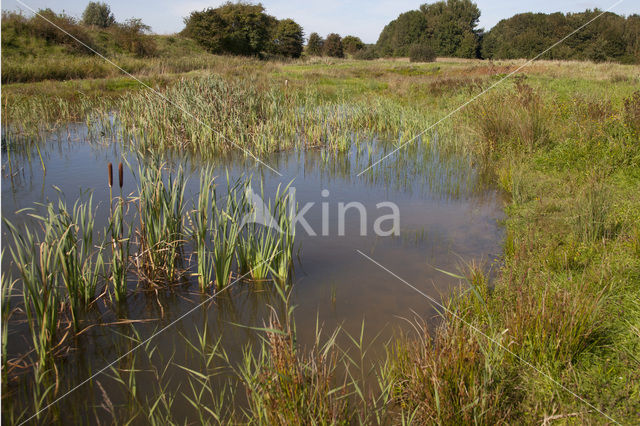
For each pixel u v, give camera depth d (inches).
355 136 513.3
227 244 203.2
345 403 121.6
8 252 211.9
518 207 279.4
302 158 433.7
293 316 174.4
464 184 342.3
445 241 240.8
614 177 299.1
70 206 280.2
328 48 3029.0
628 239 203.5
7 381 140.0
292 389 115.0
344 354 150.1
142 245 202.4
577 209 233.6
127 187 323.0
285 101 608.1
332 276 205.0
